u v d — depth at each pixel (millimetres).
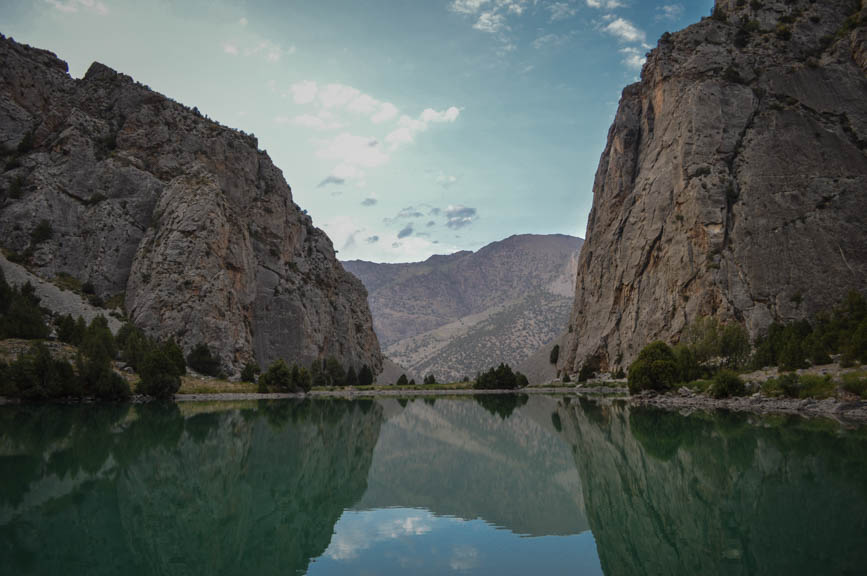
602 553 14391
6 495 20000
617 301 112812
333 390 100000
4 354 60875
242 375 89938
